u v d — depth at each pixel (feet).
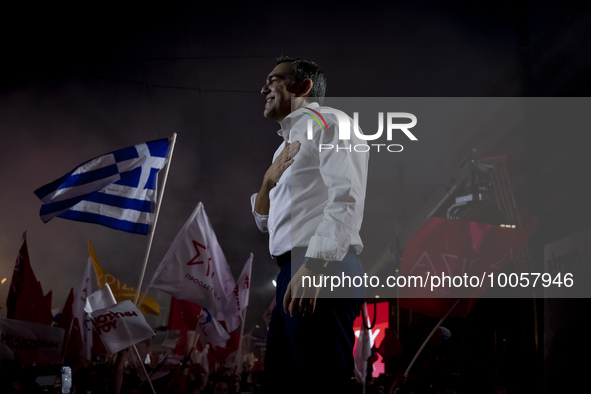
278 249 6.89
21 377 23.58
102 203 22.68
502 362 19.48
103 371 26.22
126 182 22.84
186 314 33.09
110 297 21.04
